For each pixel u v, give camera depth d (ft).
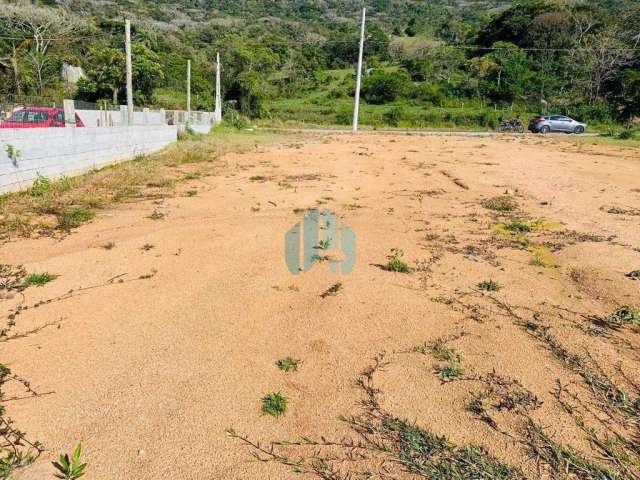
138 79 91.09
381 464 6.59
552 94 134.51
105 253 14.89
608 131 89.92
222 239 16.55
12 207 19.81
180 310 11.15
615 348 9.60
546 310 11.36
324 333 10.19
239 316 10.91
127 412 7.59
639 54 128.77
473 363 9.04
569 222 19.53
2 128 22.09
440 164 38.29
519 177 31.45
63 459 6.37
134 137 37.65
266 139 62.28
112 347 9.49
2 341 9.62
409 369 8.86
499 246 16.37
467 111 119.75
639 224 19.11
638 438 7.11
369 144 56.75
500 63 145.79
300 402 7.94
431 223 19.39
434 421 7.45
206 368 8.84
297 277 13.26
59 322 10.45
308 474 6.43
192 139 54.24
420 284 12.89
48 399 7.86
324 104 133.39
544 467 6.52
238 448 6.89
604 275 13.39
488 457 6.68
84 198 22.13
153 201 22.39
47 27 102.17
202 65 142.51
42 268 13.51
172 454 6.75
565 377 8.61
